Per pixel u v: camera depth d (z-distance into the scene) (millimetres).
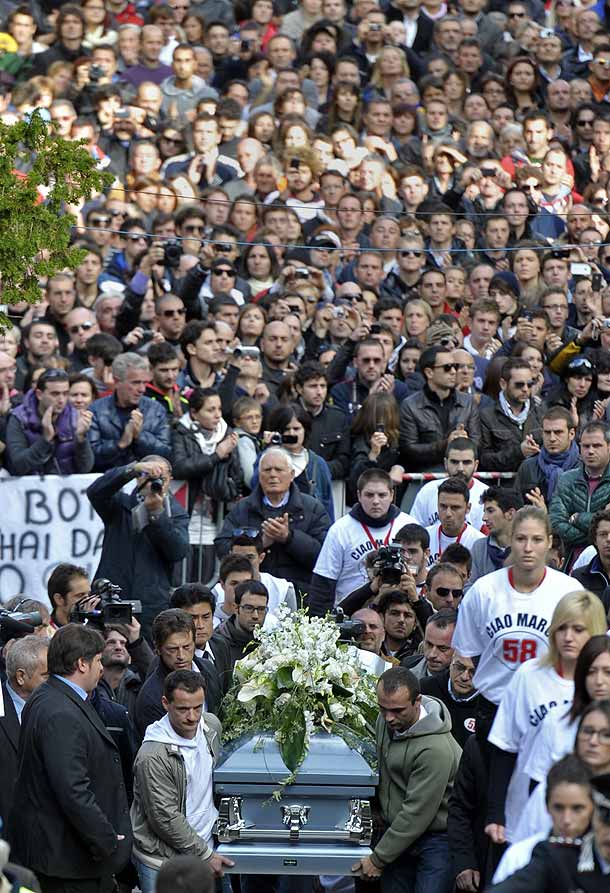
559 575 24203
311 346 42219
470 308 44156
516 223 49062
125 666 26812
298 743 23688
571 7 62688
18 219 30312
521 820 20094
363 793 23453
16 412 34781
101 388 37656
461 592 28547
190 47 53906
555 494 33125
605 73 58812
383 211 49344
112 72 53812
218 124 51500
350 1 62250
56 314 40750
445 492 32500
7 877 15539
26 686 24312
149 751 23625
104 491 31422
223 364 38688
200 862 16938
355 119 54250
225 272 43594
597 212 50281
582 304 44406
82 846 22531
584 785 16844
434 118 54156
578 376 37781
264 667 24391
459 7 61312
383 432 36094
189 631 24797
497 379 37906
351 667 24562
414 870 24250
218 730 24547
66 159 30922
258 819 23469
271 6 60000
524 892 16438
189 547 34750
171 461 34719
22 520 34500
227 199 48094
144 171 49219
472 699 25516
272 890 26859
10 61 53219
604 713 18391
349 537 32219
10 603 27672
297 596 33031
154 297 40906
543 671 22094
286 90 53406
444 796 24359
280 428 34938
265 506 33469
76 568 28625
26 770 22641
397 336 42688
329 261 46938
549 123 55344
